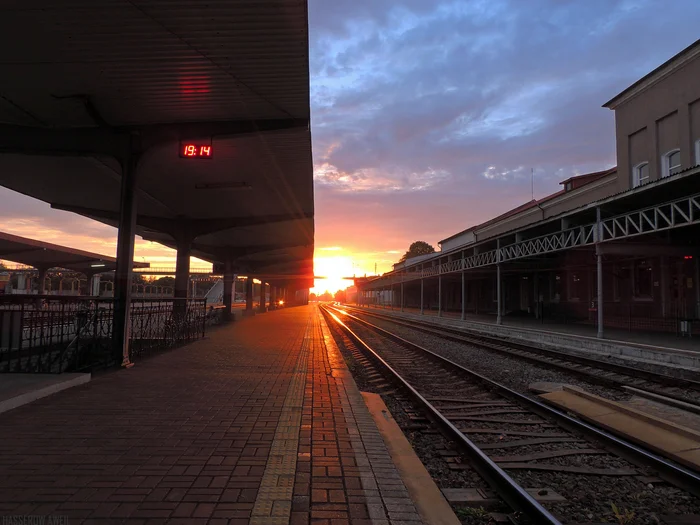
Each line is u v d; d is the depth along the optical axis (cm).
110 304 1025
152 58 713
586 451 511
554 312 2761
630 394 818
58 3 574
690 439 520
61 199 1645
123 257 944
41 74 758
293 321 2822
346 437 475
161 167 1264
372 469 390
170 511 306
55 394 648
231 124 969
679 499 400
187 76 773
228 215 1972
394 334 2112
